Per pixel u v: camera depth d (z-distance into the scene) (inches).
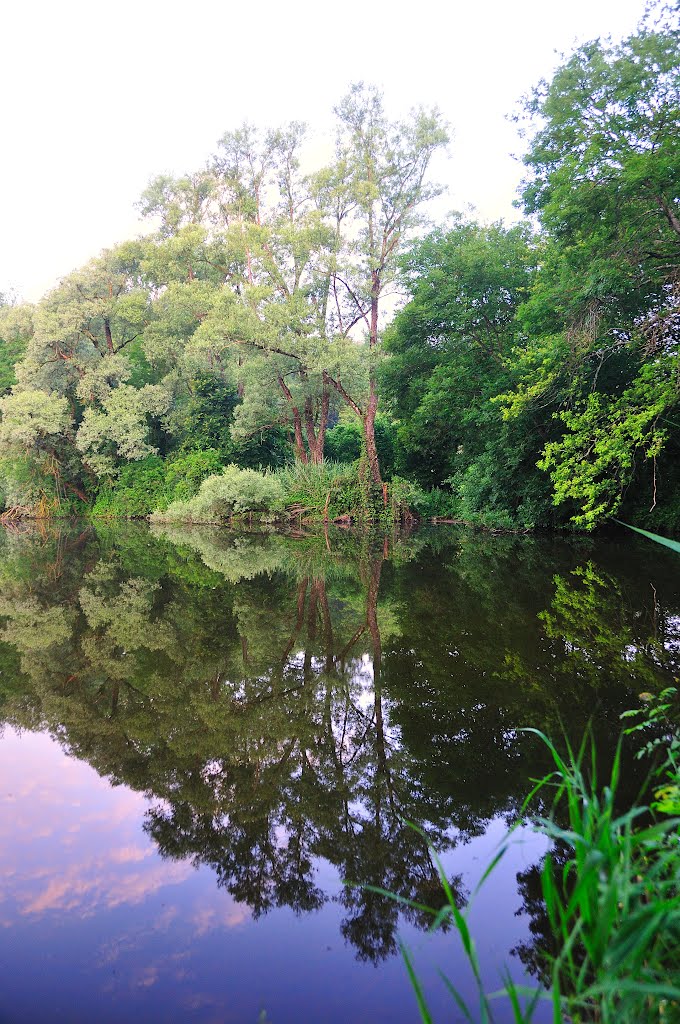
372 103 884.6
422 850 107.9
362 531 774.5
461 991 76.6
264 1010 74.1
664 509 568.1
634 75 450.6
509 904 93.3
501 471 612.7
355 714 169.8
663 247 424.8
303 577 413.4
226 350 1022.4
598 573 381.1
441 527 812.6
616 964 54.7
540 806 119.9
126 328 1137.4
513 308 704.4
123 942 86.7
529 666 201.5
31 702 183.9
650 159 403.5
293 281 959.6
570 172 434.3
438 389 739.4
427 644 236.1
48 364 1089.4
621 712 158.9
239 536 730.8
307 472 871.7
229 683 199.3
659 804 92.0
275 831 116.0
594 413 427.2
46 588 382.6
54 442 1100.5
